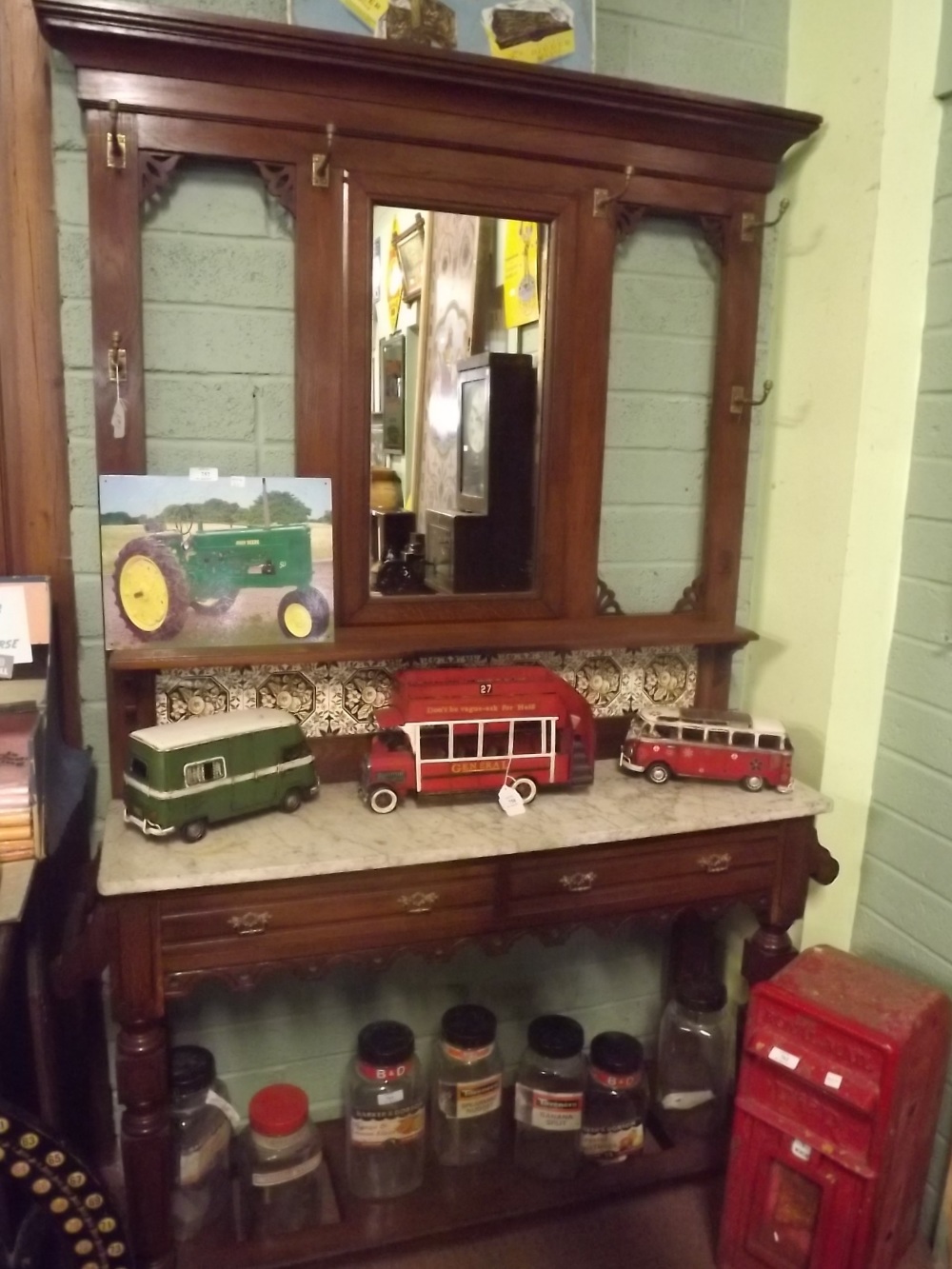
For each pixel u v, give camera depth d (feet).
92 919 4.24
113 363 4.50
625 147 5.07
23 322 4.54
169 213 4.63
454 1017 5.65
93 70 4.26
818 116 5.20
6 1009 4.18
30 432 4.64
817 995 4.79
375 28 4.66
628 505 5.67
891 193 4.99
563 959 6.34
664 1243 5.25
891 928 5.51
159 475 4.65
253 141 4.52
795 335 5.59
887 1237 4.80
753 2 5.42
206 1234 5.10
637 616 5.64
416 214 4.85
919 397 5.19
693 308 5.59
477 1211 5.23
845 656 5.44
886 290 5.08
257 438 4.93
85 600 4.86
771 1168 4.83
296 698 5.22
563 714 5.06
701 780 5.43
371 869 4.45
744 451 5.68
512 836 4.67
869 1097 4.43
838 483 5.35
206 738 4.51
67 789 4.63
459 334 5.02
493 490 5.22
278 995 5.77
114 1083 5.49
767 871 5.22
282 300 4.84
